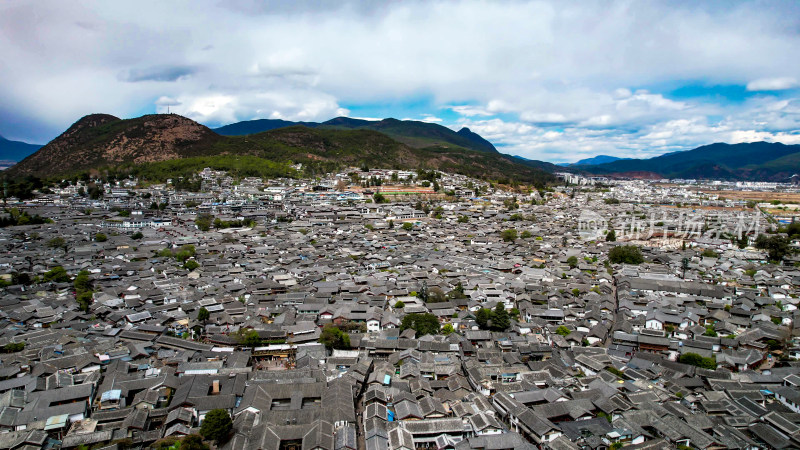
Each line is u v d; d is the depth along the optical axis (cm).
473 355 8838
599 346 9612
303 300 11394
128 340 8950
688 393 7506
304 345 8875
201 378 7281
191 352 8525
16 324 9619
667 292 12900
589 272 15438
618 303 12038
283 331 9300
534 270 14700
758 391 7444
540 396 7112
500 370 7919
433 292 12138
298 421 6356
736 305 11812
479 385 7606
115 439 5953
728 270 15262
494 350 8844
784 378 7769
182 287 12381
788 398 7162
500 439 6078
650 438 6438
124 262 14900
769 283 13375
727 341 9369
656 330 9881
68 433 6025
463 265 15412
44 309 10150
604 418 6731
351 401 6794
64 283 12512
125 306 11000
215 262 15100
